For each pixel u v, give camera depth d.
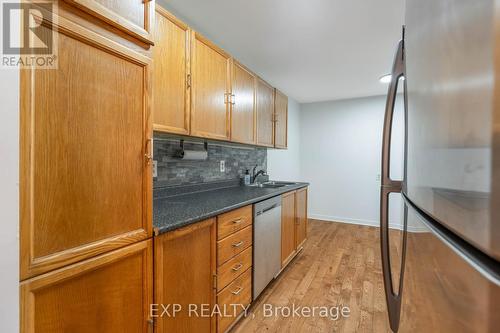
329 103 4.69
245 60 2.75
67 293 0.74
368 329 1.74
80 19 0.76
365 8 1.81
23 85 0.62
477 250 0.33
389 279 0.96
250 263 1.91
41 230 0.67
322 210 4.79
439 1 0.44
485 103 0.31
